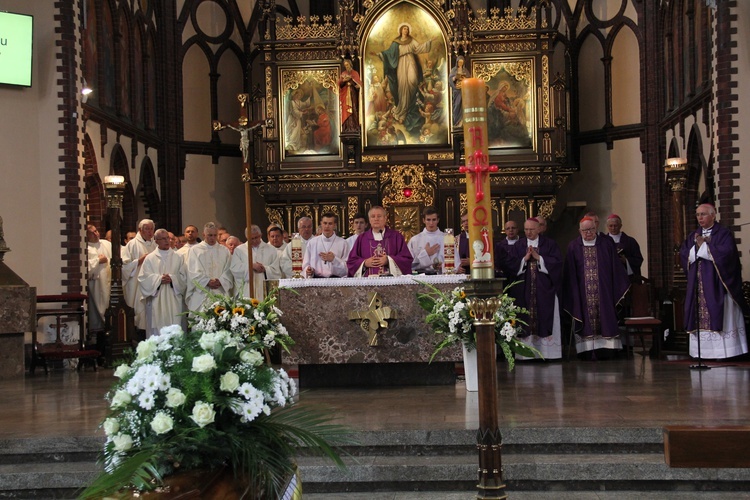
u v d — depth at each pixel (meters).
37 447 7.59
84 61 15.87
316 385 10.77
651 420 7.71
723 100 14.38
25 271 14.88
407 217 21.41
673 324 14.23
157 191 21.12
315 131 21.80
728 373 11.23
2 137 14.77
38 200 15.02
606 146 22.14
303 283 10.37
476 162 4.95
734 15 14.26
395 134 21.72
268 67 21.81
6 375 12.84
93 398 10.27
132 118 19.59
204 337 4.30
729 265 12.67
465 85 4.98
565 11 23.00
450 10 21.45
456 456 7.41
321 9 23.91
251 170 22.02
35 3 15.04
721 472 6.85
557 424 7.59
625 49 21.78
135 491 3.76
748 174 14.30
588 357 13.66
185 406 4.09
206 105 22.70
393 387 10.55
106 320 14.33
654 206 20.88
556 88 21.39
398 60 21.73
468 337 9.62
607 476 6.93
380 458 7.36
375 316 10.20
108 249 16.45
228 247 15.14
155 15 21.31
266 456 4.10
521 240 13.79
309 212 21.70
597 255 13.64
